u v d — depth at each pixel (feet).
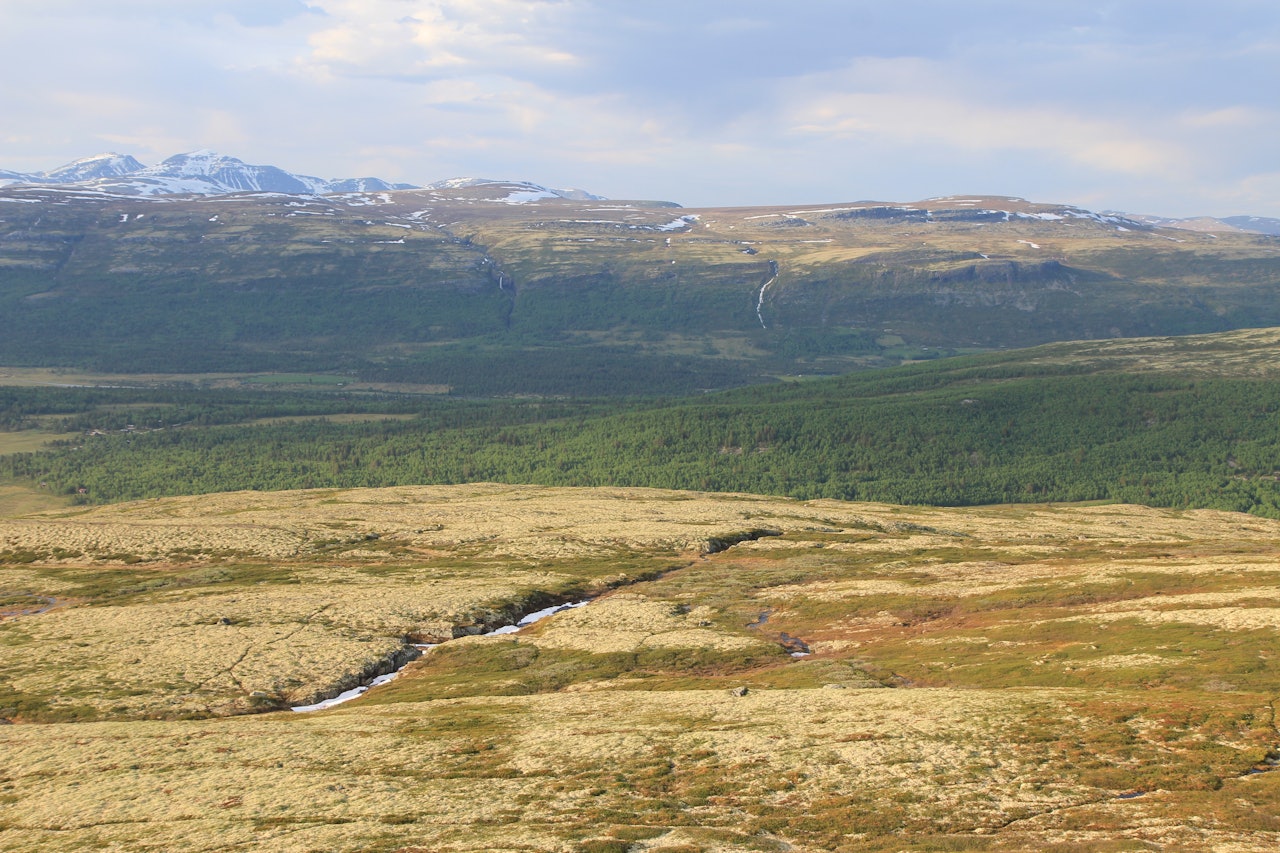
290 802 150.00
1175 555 413.59
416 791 154.51
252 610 350.02
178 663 281.13
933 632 292.40
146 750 184.14
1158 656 225.56
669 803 146.82
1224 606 266.77
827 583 384.27
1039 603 313.53
